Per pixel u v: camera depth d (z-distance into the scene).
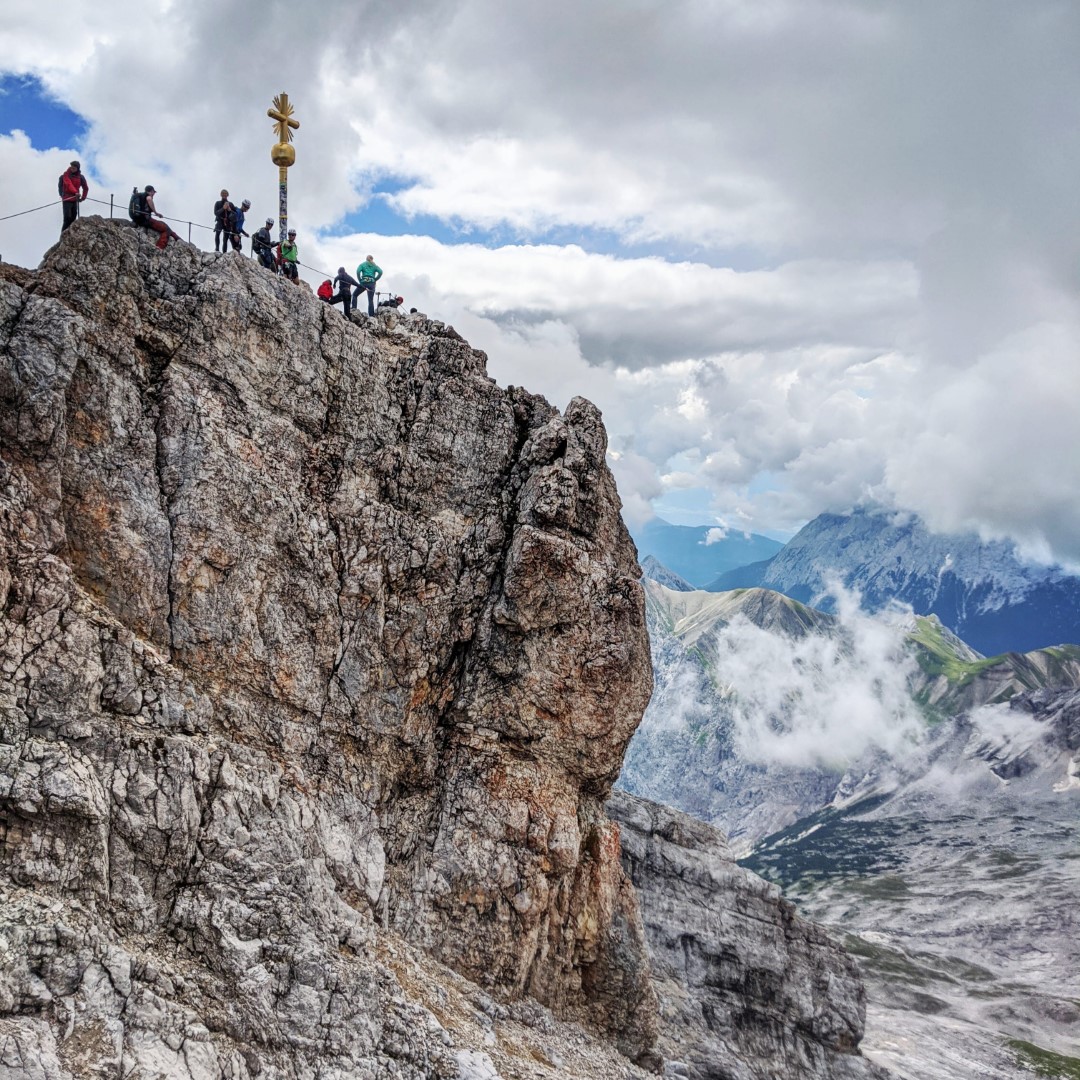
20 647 32.25
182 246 42.66
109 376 38.22
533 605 47.72
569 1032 46.47
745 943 83.00
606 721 48.91
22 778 30.31
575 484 49.22
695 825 89.19
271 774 37.41
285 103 50.25
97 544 36.75
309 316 45.25
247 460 41.31
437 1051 35.22
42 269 39.47
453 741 47.41
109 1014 28.33
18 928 27.84
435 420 48.47
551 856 46.66
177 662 38.34
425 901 44.25
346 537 44.38
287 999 32.28
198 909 32.50
